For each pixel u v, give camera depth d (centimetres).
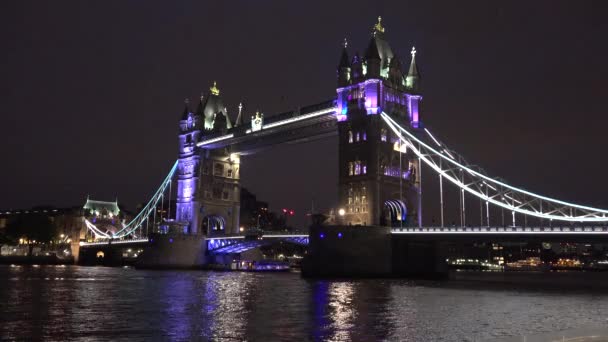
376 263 9369
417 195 11100
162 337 3459
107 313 4569
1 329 3759
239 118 15838
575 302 5728
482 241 8819
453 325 3950
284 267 14875
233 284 7969
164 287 7388
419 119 11231
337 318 4247
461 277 11556
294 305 5109
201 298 5816
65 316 4381
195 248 14362
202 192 15100
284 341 3312
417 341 3319
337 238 9425
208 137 14938
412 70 11431
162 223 14912
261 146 13950
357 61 10981
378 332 3622
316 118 11750
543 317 4456
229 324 3947
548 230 7738
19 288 7056
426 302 5419
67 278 9569
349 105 10962
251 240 13038
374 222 10144
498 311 4806
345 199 10694
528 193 8350
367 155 10412
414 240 9519
